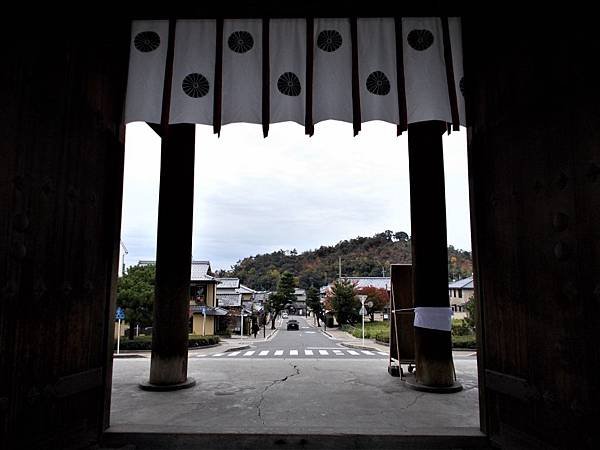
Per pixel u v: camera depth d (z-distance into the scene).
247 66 3.91
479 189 3.73
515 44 3.23
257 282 107.81
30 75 2.77
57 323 2.96
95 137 3.48
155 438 3.71
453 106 3.77
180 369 5.99
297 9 3.86
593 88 2.47
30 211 2.71
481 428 3.72
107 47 3.66
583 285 2.49
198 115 3.80
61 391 2.96
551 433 2.75
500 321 3.38
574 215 2.59
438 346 5.89
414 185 6.38
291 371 7.41
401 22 3.91
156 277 6.17
